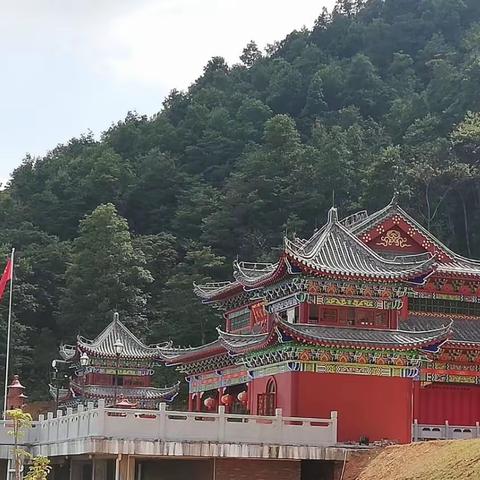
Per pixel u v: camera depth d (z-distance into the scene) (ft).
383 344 183.62
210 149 619.26
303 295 189.26
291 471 171.94
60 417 189.16
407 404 186.29
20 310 454.40
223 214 507.30
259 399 199.00
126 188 573.74
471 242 490.49
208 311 424.46
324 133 580.71
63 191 584.81
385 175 476.54
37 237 518.78
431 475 138.00
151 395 319.06
